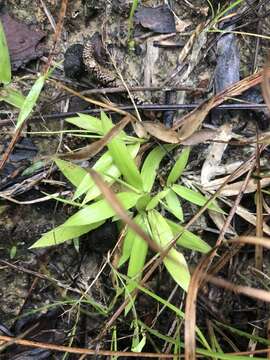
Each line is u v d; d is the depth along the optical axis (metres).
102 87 0.28
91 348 0.26
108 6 0.30
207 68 0.29
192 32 0.29
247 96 0.28
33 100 0.24
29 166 0.27
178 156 0.27
